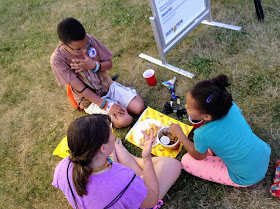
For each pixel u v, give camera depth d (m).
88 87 2.82
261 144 1.97
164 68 3.41
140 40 3.89
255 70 3.02
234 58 3.23
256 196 2.16
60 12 4.88
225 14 3.85
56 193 2.59
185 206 2.26
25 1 5.44
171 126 2.30
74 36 2.23
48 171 2.77
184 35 3.41
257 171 1.94
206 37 3.63
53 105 3.41
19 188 2.69
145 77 3.10
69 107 3.33
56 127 3.15
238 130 1.83
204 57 3.36
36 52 4.23
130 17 4.30
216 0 4.12
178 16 3.10
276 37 3.29
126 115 2.80
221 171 2.16
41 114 3.33
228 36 3.52
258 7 3.41
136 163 2.46
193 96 1.69
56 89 3.61
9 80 3.89
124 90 2.96
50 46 4.27
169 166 2.21
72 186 1.53
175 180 2.25
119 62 3.69
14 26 4.88
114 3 4.66
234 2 3.95
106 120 1.51
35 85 3.73
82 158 1.42
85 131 1.40
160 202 2.19
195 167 2.25
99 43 2.71
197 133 1.87
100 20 4.43
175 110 2.88
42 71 3.90
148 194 1.67
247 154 1.86
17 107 3.49
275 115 2.61
